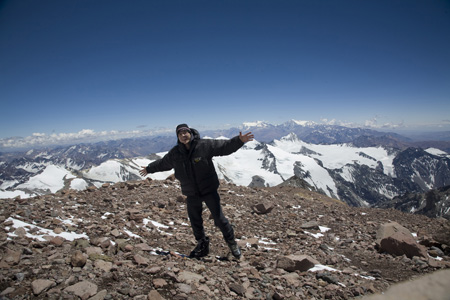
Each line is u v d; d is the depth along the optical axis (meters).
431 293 1.69
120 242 6.42
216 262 6.10
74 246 5.84
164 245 6.99
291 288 4.95
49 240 6.00
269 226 10.67
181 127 5.73
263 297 4.49
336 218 12.72
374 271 6.44
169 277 4.64
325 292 4.84
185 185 6.07
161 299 3.91
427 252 8.20
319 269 6.19
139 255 5.41
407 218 13.63
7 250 4.93
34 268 4.51
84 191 12.98
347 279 5.63
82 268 4.68
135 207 10.85
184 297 4.10
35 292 3.79
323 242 9.09
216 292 4.43
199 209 6.34
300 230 10.16
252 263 6.16
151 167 6.42
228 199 14.42
